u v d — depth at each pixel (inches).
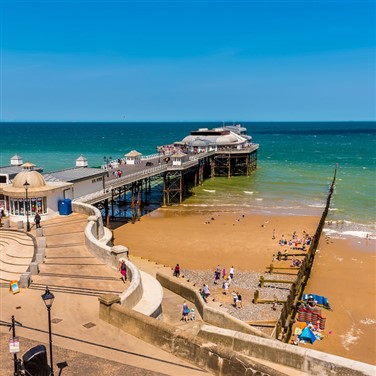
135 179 2182.6
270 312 1204.5
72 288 797.9
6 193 1293.1
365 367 468.4
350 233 2016.5
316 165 4736.7
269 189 3179.1
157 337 577.9
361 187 3240.7
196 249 1763.0
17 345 483.2
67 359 545.0
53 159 5265.8
